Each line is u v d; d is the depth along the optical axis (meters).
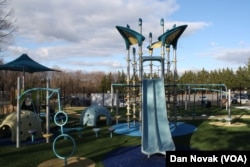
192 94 54.53
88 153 8.99
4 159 8.27
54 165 7.64
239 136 11.58
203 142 10.51
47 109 10.88
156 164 7.74
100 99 32.50
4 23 21.06
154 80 12.41
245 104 33.34
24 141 10.92
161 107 11.03
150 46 16.33
